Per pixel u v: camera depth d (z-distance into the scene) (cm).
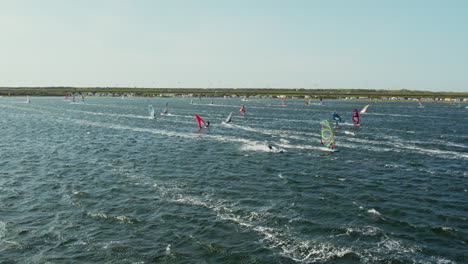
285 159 7000
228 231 3662
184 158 7031
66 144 8569
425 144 8794
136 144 8638
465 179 5638
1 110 19650
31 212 4156
